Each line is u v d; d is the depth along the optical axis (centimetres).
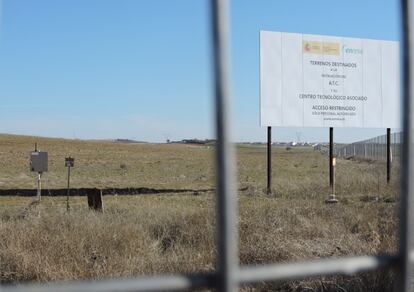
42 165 2033
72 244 873
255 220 1077
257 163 5875
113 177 3869
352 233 1054
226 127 178
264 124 2231
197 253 888
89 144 11625
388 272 655
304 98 2267
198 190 2605
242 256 808
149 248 945
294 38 2256
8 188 2769
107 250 888
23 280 743
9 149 8356
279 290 689
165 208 1495
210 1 176
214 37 175
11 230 937
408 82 206
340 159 7150
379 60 2361
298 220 1114
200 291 488
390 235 927
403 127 209
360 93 2333
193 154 9269
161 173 4422
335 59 2300
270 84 2231
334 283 674
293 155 9375
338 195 1967
